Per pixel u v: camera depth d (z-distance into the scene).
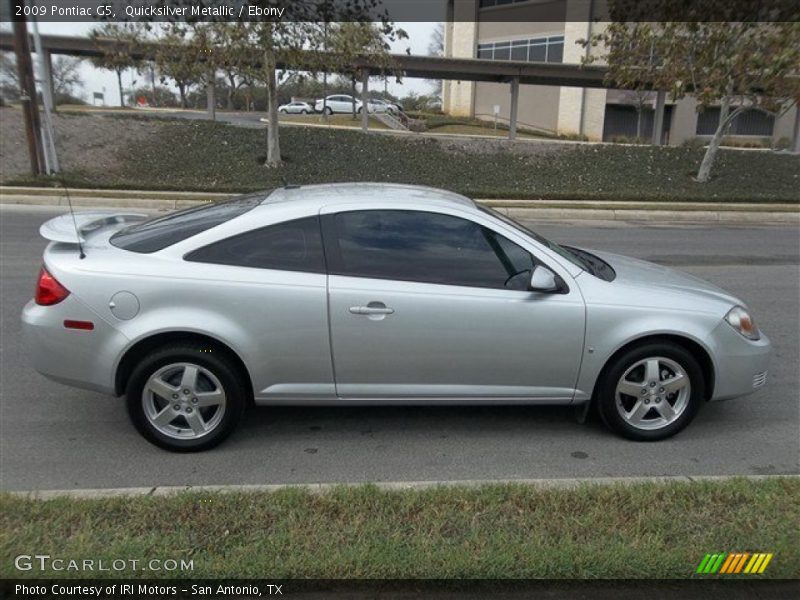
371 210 3.80
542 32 33.22
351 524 2.78
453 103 39.94
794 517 2.87
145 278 3.58
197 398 3.72
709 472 3.61
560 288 3.78
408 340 3.70
